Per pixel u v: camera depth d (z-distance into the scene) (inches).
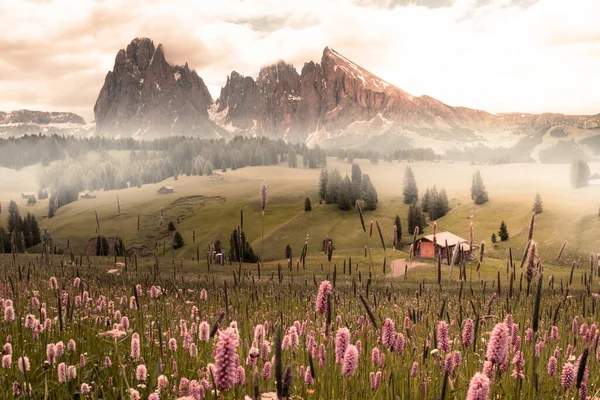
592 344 288.7
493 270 2854.3
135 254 546.0
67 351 280.4
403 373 241.4
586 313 484.7
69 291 397.1
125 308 412.2
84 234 7741.1
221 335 150.0
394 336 233.9
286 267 2950.3
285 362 248.2
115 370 261.7
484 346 313.7
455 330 352.5
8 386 235.5
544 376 254.5
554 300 560.1
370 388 233.8
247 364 213.9
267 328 316.2
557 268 3513.8
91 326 353.4
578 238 5541.3
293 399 211.6
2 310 383.6
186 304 478.3
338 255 4018.2
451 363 223.6
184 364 268.5
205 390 210.2
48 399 222.4
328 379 232.1
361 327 326.3
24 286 491.8
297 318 408.5
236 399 194.7
